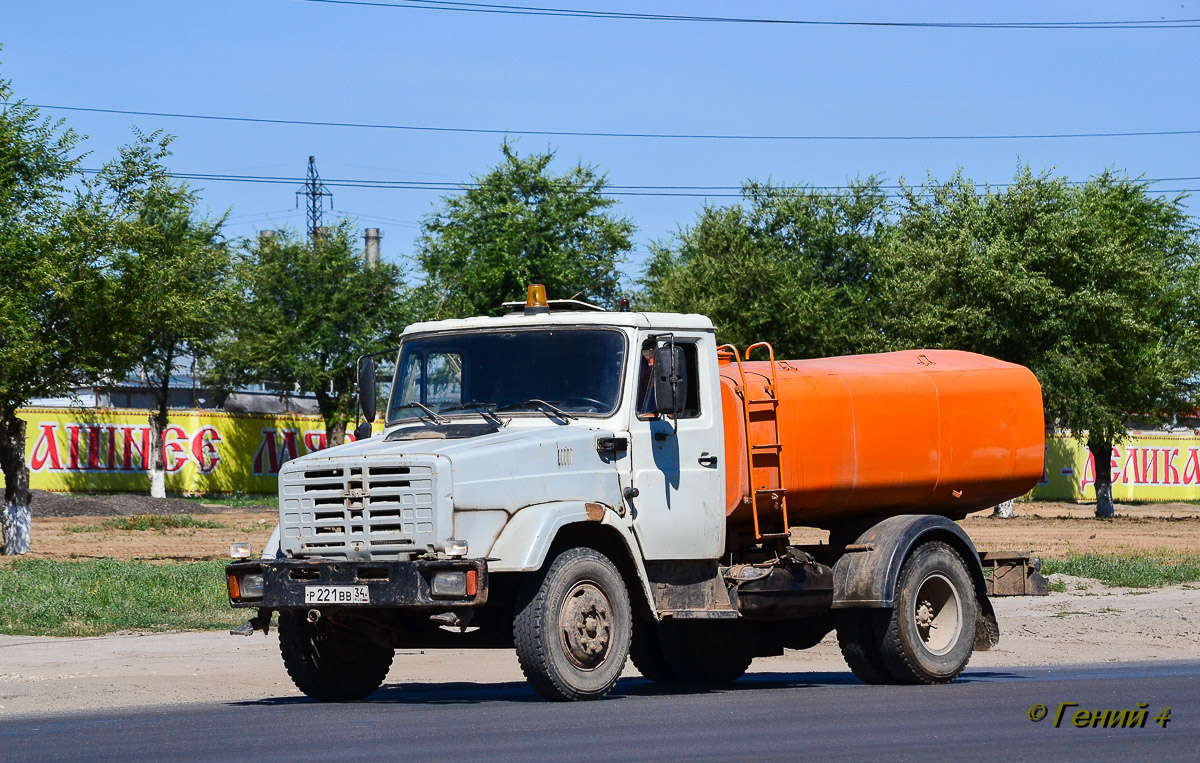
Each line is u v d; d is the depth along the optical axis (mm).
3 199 43156
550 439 16266
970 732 13227
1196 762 11477
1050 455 105250
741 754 11734
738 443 18297
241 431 88438
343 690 17375
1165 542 56000
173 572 33969
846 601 18703
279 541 16453
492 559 15531
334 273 87562
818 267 77250
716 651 20688
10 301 42000
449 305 87375
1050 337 66438
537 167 87438
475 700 16875
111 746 12531
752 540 18875
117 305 43875
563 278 84750
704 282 75812
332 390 89438
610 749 12047
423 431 17047
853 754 11750
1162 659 23125
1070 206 68125
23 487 44906
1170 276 78312
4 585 30438
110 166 44938
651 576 17344
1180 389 77688
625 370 17156
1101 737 12906
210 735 13242
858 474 19219
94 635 25469
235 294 51375
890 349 67938
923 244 68125
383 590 15289
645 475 17125
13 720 15289
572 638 15906
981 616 20094
